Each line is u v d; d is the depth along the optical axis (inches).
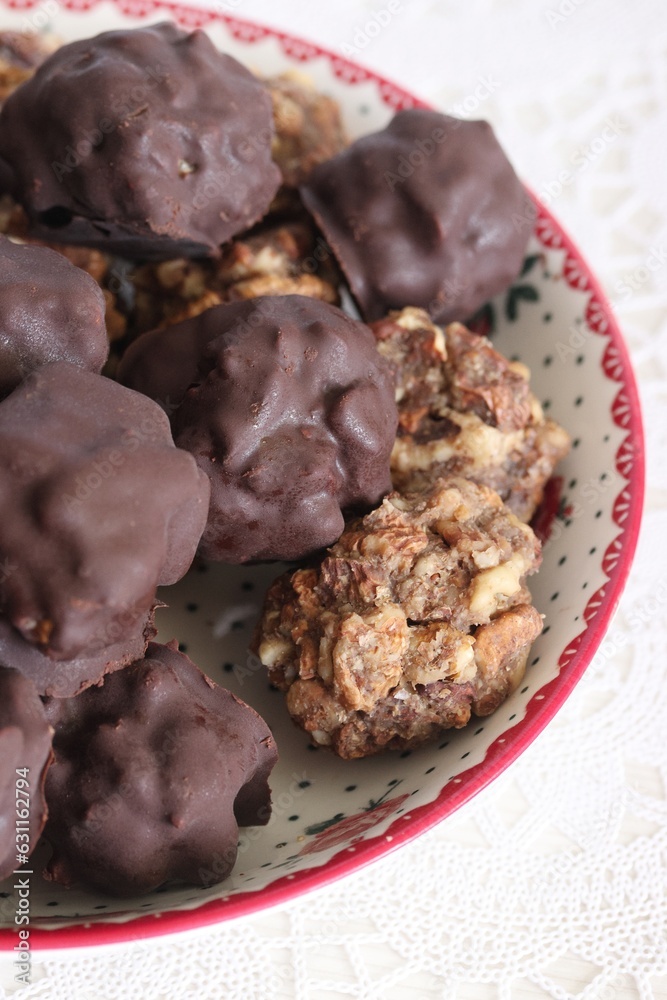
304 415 12.4
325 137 14.6
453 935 12.7
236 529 12.5
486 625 12.7
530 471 13.7
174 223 12.9
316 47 15.1
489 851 13.1
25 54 14.4
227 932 12.6
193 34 13.2
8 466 11.3
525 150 16.6
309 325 12.6
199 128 12.9
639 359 15.6
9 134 13.0
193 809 11.6
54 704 11.7
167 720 11.8
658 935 12.8
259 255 13.8
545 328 14.4
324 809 12.7
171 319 13.8
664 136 16.8
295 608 12.8
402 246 13.6
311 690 12.6
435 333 13.6
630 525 13.2
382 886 12.9
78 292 12.1
